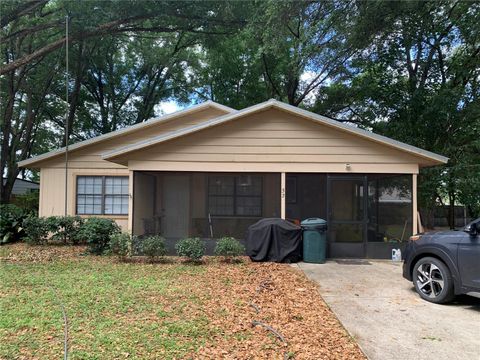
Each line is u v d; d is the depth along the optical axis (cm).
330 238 992
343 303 564
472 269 527
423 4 1360
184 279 700
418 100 1449
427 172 1376
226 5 1452
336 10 1218
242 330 439
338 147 984
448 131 1441
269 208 1098
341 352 386
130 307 520
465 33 1423
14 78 1916
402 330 452
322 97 2158
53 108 2456
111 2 1362
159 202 1134
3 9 1373
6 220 1183
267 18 1336
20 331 428
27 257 931
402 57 1529
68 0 1381
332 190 1004
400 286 675
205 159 991
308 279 727
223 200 1130
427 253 590
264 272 780
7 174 2181
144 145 970
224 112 1329
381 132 1631
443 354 384
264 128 993
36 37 1838
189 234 1127
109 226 983
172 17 1507
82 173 1309
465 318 498
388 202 994
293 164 987
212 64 2505
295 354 376
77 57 2116
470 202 1341
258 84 2517
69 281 672
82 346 387
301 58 1438
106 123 2689
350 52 1470
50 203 1304
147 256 938
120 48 2605
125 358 360
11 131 2209
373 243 984
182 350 380
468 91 1434
